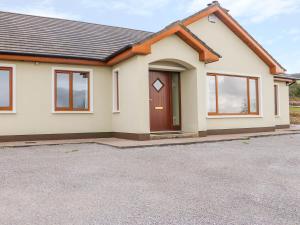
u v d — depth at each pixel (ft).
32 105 35.91
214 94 43.50
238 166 19.81
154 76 40.14
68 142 32.83
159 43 34.94
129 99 35.27
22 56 34.63
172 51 35.86
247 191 13.97
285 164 20.57
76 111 38.37
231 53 45.52
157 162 21.09
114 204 12.06
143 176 16.90
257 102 48.16
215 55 38.04
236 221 10.28
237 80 46.19
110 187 14.61
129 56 34.47
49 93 36.88
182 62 37.32
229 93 45.11
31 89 35.91
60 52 38.06
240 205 11.96
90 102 39.29
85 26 50.98
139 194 13.44
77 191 13.92
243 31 45.70
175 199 12.72
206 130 38.65
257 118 47.21
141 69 33.50
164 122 40.73
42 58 35.70
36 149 28.02
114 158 22.62
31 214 10.96
